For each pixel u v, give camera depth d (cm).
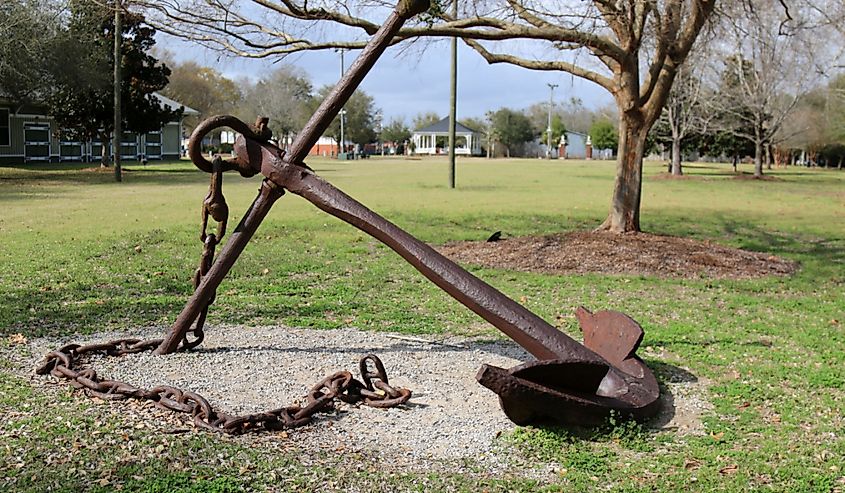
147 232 1386
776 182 3556
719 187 3156
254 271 1032
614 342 532
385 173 4022
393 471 411
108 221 1572
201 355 605
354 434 464
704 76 3772
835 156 5784
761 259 1218
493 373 427
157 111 3725
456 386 558
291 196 2205
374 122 9825
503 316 488
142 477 386
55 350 592
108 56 3462
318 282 970
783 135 3988
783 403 537
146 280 944
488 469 420
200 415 464
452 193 2566
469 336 707
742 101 3756
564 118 11219
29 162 4391
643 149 1372
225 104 7875
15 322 711
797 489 400
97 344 594
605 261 1139
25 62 2888
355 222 527
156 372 559
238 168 567
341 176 3684
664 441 464
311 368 588
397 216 1761
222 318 751
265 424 462
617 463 430
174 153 5631
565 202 2261
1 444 421
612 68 1377
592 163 6406
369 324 745
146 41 3556
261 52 1210
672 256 1176
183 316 591
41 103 3809
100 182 2922
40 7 2880
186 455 414
